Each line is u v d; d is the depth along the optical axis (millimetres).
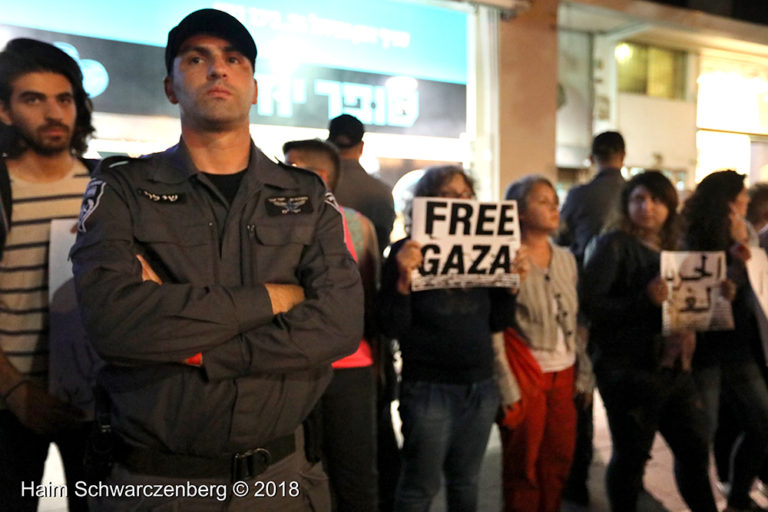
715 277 2643
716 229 2910
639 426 2607
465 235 2213
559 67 6078
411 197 2439
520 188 2590
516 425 2451
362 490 2311
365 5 4773
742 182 3002
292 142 2592
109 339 1314
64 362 1934
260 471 1456
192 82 1468
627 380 2602
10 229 1957
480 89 5230
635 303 2604
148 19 4086
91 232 1400
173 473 1395
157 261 1446
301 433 1609
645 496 3213
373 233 2533
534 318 2494
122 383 1392
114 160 1508
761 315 2811
